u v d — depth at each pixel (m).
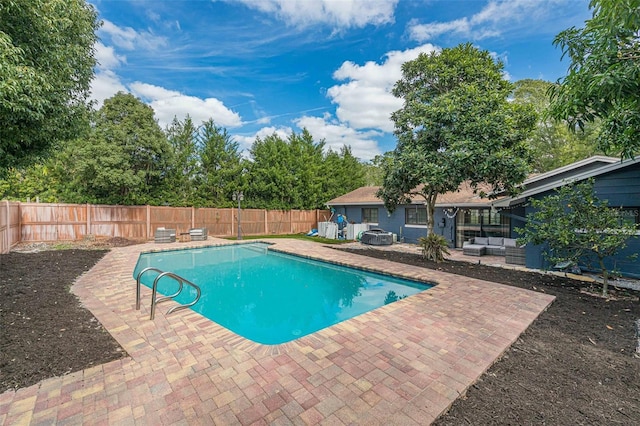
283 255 12.01
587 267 7.11
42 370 2.98
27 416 2.33
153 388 2.74
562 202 7.31
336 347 3.59
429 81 9.67
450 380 2.89
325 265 9.97
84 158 13.98
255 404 2.52
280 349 3.53
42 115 5.73
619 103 3.57
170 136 20.33
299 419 2.34
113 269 7.99
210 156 19.45
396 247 12.98
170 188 17.28
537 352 3.54
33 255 9.38
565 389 2.78
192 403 2.53
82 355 3.32
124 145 14.84
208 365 3.15
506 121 7.61
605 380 2.93
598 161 7.46
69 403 2.50
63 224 12.83
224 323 5.38
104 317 4.50
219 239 15.69
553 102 4.17
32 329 3.97
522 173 7.37
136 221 14.80
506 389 2.78
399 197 10.52
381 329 4.14
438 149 8.80
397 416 2.38
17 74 4.71
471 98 8.05
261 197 20.09
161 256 11.30
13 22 5.22
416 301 5.40
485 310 4.93
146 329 4.09
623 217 6.47
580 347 3.67
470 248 10.73
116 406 2.48
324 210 22.62
